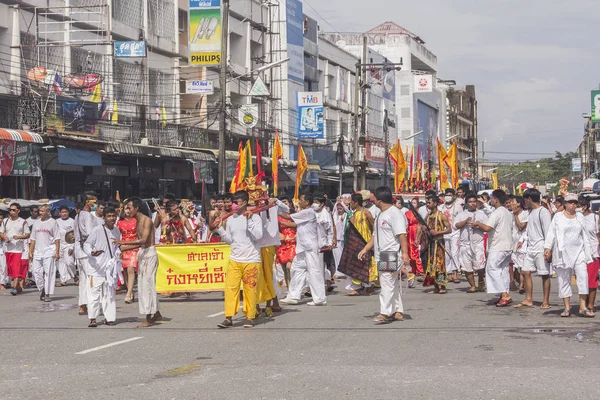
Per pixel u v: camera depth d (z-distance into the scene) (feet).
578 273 41.42
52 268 54.80
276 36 179.32
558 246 41.52
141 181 114.62
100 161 95.40
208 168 119.44
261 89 140.97
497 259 46.24
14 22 94.27
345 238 53.72
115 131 107.65
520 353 30.32
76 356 31.45
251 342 34.22
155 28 126.41
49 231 57.26
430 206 55.01
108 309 40.96
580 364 27.96
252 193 42.60
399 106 303.89
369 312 44.47
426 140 327.26
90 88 100.78
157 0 126.82
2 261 65.00
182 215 57.11
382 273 39.81
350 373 26.78
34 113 90.58
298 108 171.83
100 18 110.93
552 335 34.94
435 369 27.22
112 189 107.65
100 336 36.91
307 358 29.96
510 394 23.34
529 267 45.88
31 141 82.84
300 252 49.03
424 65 357.00
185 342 34.58
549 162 496.64
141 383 25.95
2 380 26.89
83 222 46.03
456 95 410.11
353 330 37.22
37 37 97.19
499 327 37.55
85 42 102.42
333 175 196.85
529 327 37.52
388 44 321.73
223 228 40.16
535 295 53.16
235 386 25.14
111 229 41.37
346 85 230.68
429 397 23.11
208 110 138.62
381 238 40.14
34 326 40.70
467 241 55.72
